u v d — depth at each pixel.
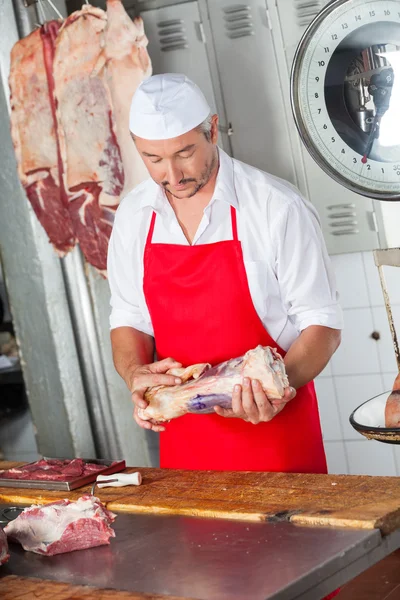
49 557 1.93
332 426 3.91
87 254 3.83
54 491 2.40
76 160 3.74
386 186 3.41
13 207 4.05
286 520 1.93
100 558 1.87
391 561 3.60
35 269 4.06
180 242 2.71
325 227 3.69
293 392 2.28
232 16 3.66
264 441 2.63
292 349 2.59
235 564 1.73
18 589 1.74
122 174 3.67
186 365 2.74
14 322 4.19
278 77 3.65
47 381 4.17
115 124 3.64
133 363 2.75
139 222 2.78
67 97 3.70
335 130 3.41
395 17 3.25
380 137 3.37
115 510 2.20
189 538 1.92
